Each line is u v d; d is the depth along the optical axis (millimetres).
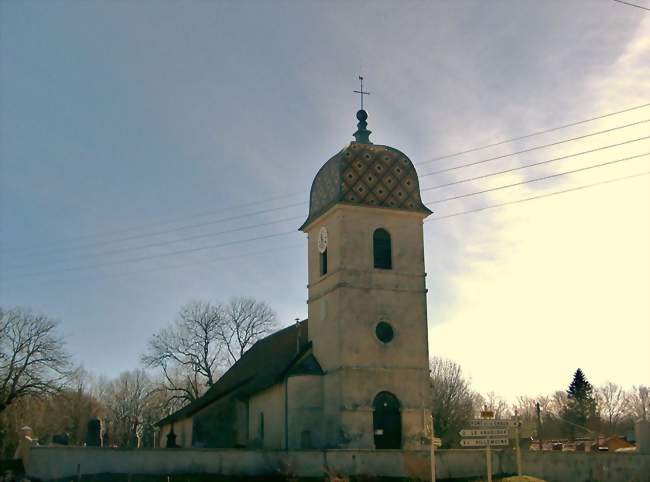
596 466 45969
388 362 47625
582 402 115312
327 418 47625
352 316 47562
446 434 93250
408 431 46688
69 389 77875
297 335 56500
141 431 118500
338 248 48531
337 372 46906
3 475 38375
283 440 48781
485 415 30516
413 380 47844
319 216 51062
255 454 42375
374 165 50312
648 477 46625
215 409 58000
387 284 48812
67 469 39500
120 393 123000
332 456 42406
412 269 49656
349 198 48906
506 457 44656
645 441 48906
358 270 48375
